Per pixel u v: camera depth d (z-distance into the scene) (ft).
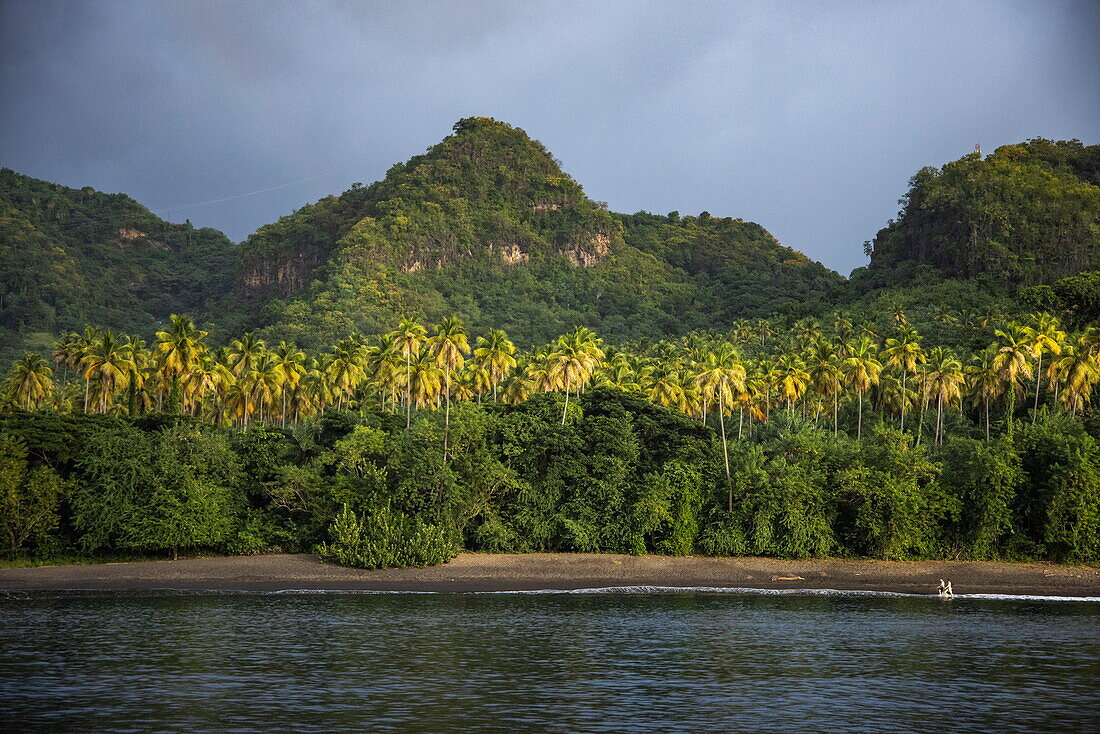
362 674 168.66
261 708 144.97
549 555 310.86
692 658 185.57
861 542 318.45
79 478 302.86
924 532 314.55
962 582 293.84
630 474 322.55
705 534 317.83
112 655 181.37
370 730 134.41
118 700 148.46
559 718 141.79
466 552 318.45
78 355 427.33
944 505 312.09
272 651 187.42
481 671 172.65
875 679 168.66
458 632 211.20
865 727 138.41
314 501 314.76
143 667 171.32
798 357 493.36
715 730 136.15
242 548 310.45
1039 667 178.40
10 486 284.61
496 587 283.18
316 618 227.61
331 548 300.40
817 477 317.22
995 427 438.40
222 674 167.02
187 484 299.38
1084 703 152.25
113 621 219.61
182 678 163.43
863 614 241.76
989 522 311.88
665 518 315.78
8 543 295.89
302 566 297.12
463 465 313.32
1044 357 445.78
